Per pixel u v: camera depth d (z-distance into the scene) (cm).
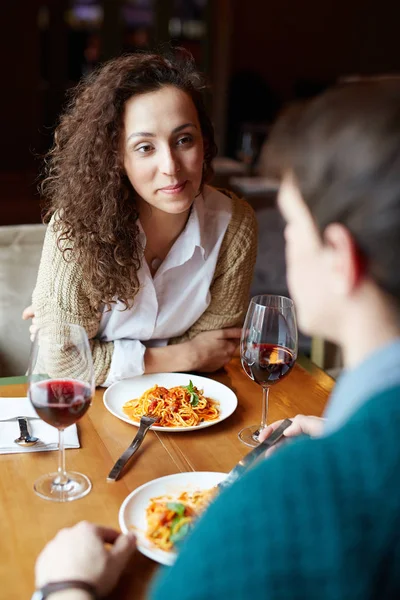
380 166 60
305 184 65
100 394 153
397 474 55
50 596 84
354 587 54
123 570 96
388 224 61
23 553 100
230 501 58
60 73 824
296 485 56
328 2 874
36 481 117
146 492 112
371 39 906
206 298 177
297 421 129
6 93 805
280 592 54
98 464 123
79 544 91
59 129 173
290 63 888
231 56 855
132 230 163
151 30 830
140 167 156
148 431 136
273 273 353
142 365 160
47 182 178
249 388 158
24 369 212
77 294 162
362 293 64
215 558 56
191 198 162
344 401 66
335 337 70
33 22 794
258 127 592
